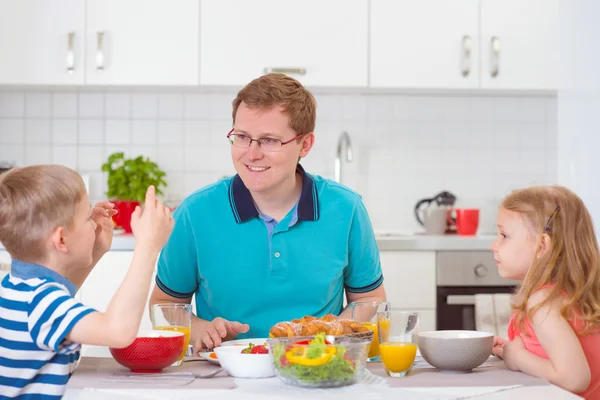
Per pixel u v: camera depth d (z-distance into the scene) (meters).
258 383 1.31
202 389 1.25
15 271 1.40
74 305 1.32
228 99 3.75
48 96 3.71
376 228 3.80
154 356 1.38
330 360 1.24
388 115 3.80
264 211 1.79
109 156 3.63
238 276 1.79
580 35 3.05
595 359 1.51
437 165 3.81
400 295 3.24
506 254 1.63
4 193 1.39
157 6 3.39
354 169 3.79
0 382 1.34
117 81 3.39
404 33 3.45
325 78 3.43
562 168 3.18
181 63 3.40
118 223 3.41
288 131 1.65
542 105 3.84
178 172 3.74
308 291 1.80
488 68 3.48
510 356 1.46
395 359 1.35
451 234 3.65
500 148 3.83
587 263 1.54
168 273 1.85
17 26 3.36
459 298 3.23
